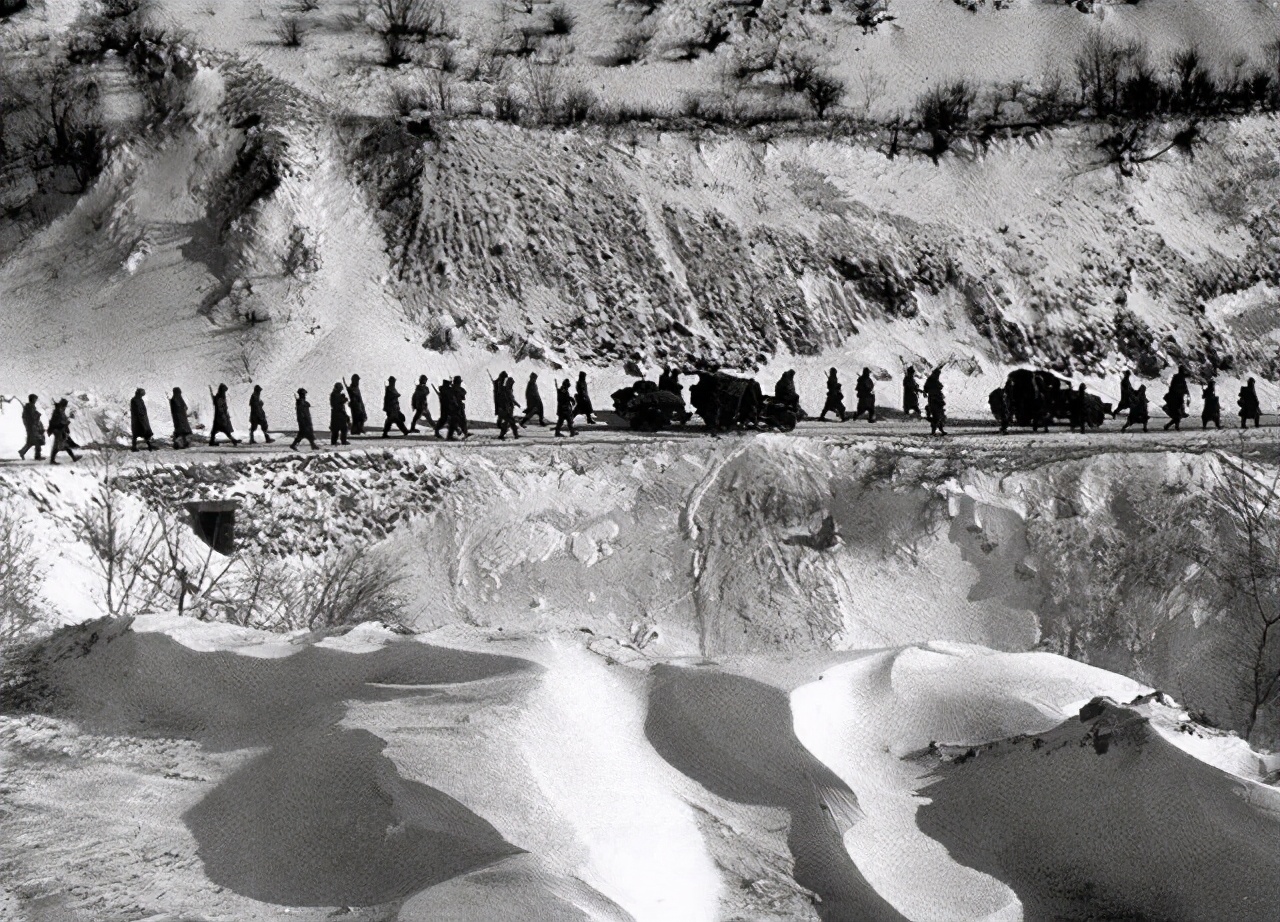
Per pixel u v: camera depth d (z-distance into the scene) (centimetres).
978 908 937
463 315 5103
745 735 1125
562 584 3506
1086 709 1087
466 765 1016
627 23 6781
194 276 5228
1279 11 7131
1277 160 6231
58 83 5922
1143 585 3306
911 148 6069
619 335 5169
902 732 1164
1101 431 4284
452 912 847
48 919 923
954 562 3472
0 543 2609
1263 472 3506
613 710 1170
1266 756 1052
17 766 1158
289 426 4466
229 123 5634
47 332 5125
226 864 998
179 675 1266
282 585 3173
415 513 3675
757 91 6378
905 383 4588
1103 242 5809
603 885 909
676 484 3731
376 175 5506
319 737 1095
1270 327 5725
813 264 5506
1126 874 968
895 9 7069
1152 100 6450
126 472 3281
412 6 6525
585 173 5603
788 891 972
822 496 3634
